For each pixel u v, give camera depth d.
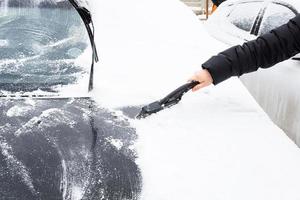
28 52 1.82
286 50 1.64
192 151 1.29
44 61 1.81
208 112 1.58
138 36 2.25
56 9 1.91
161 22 2.46
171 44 2.21
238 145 1.33
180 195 1.08
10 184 1.10
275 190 1.11
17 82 1.70
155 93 1.69
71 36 1.89
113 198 1.06
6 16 1.86
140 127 1.43
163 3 2.73
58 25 1.88
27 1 1.91
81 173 1.16
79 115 1.49
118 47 2.10
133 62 1.95
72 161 1.21
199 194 1.08
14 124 1.41
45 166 1.18
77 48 1.91
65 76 1.76
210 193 1.08
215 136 1.39
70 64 1.84
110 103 1.59
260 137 1.39
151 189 1.10
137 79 1.80
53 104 1.56
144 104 1.60
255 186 1.12
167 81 1.80
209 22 3.51
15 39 1.82
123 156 1.25
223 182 1.13
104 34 2.22
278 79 2.37
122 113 1.52
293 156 1.28
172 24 2.46
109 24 2.34
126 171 1.17
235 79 1.92
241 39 3.04
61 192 1.08
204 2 8.73
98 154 1.26
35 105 1.54
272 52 1.63
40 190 1.08
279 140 1.38
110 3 2.58
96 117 1.48
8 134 1.34
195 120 1.50
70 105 1.56
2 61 1.79
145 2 2.68
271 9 2.96
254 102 1.69
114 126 1.43
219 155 1.27
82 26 1.90
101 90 1.69
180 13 2.65
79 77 1.77
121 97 1.64
